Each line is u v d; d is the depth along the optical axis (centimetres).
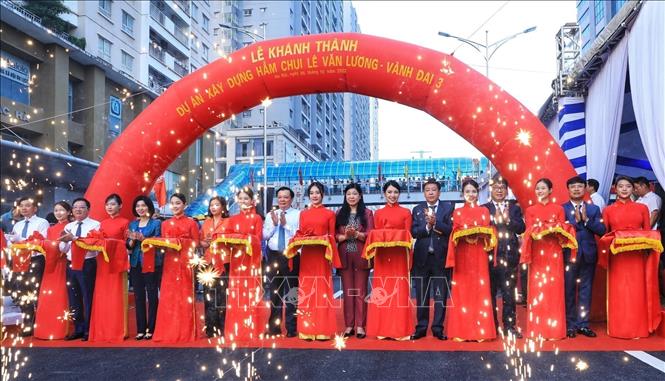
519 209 550
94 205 619
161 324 527
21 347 508
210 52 3800
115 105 2466
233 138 4438
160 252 548
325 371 403
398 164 2783
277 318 553
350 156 9756
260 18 5409
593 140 870
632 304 500
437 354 452
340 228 539
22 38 1928
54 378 399
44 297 550
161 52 3005
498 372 391
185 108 644
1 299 538
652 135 595
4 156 867
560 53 951
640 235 490
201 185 3148
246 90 647
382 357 444
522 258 500
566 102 939
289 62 634
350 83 646
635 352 446
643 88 614
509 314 520
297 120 5525
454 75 615
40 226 590
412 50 629
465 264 511
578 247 522
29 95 2000
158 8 3022
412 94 633
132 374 406
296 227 560
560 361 419
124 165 632
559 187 580
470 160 2695
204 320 573
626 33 695
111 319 536
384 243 492
